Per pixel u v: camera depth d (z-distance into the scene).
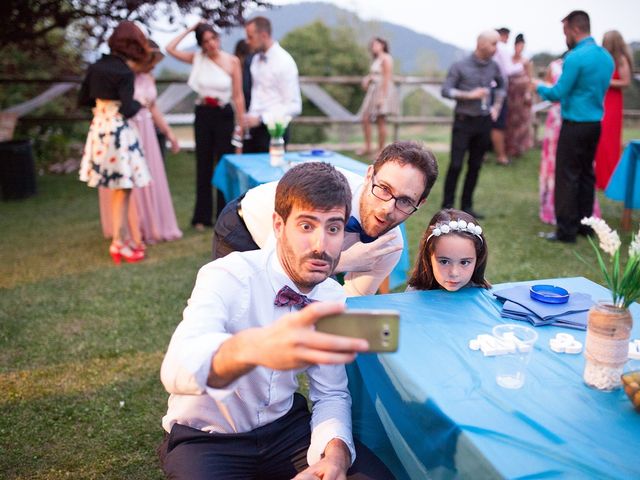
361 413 1.88
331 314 1.05
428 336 1.75
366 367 1.77
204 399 1.67
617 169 5.60
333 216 1.53
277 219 1.59
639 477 1.15
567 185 5.19
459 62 5.95
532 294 1.99
